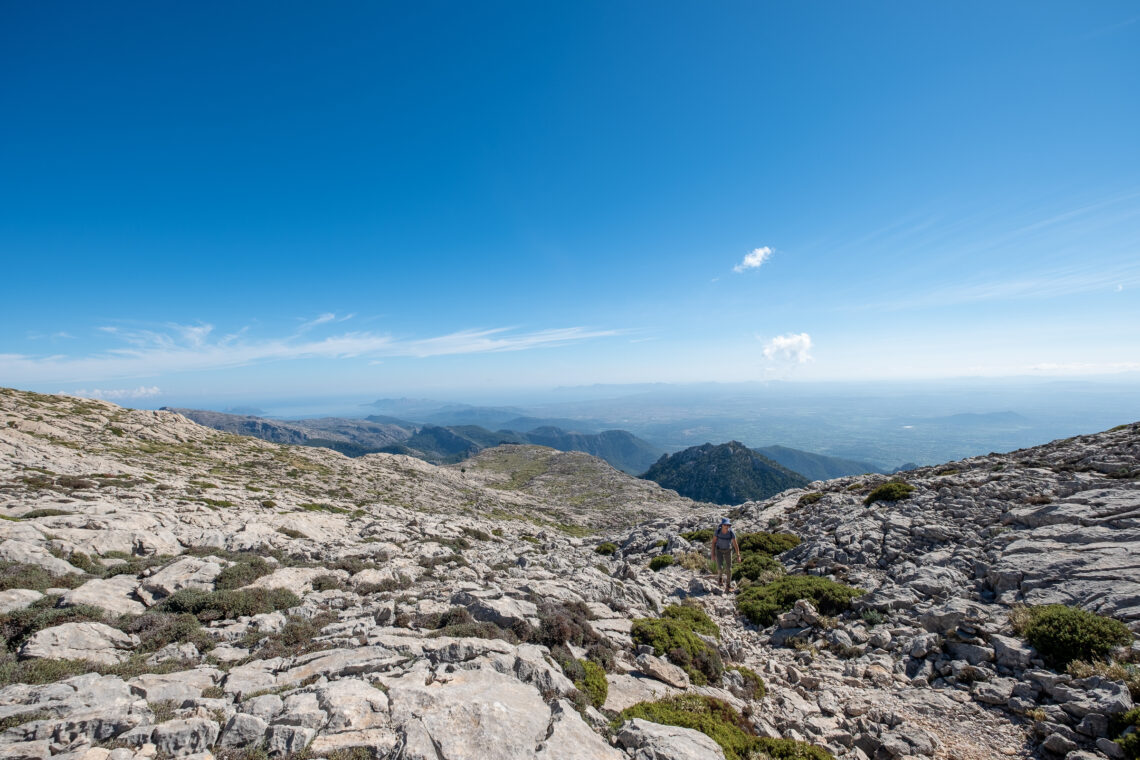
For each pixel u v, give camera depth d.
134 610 12.94
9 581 12.55
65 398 81.19
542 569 22.30
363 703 8.01
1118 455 24.64
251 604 13.91
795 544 28.42
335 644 11.64
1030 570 16.61
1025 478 25.42
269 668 10.18
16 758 6.14
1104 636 12.12
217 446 82.38
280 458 86.62
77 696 7.88
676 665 12.95
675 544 33.66
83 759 6.21
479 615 13.76
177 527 21.55
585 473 186.75
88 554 16.39
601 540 47.09
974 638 14.23
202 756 6.64
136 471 43.22
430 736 7.31
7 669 8.79
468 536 36.28
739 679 13.51
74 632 10.59
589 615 15.43
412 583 18.75
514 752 7.29
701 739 8.73
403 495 80.38
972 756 10.17
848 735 10.94
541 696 9.45
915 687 13.11
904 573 19.92
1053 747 9.79
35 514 19.94
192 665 10.31
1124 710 9.68
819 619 17.55
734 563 26.47
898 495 28.75
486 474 183.12
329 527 29.78
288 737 7.09
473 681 9.38
